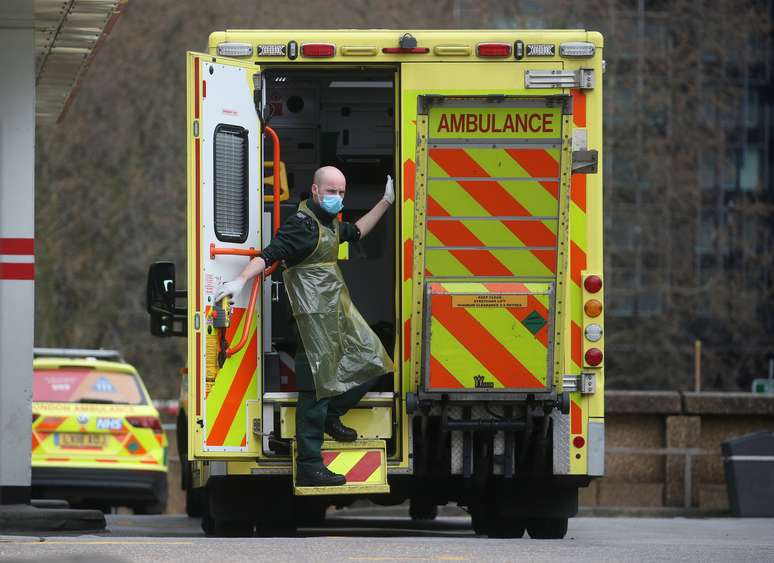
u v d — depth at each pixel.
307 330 33.41
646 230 124.50
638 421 61.78
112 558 25.56
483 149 32.91
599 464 34.78
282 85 39.16
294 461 33.66
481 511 40.56
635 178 124.06
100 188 99.69
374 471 33.91
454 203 33.00
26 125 38.72
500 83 34.72
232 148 33.53
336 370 33.53
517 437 35.00
